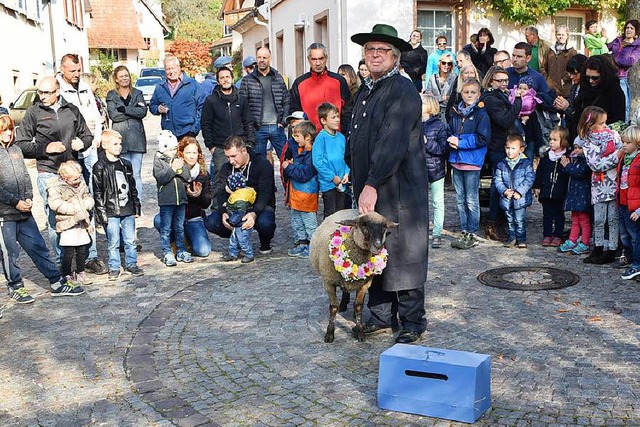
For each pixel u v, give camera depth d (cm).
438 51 1247
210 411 437
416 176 514
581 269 700
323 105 766
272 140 1072
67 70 812
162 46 6000
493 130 825
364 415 421
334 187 780
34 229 682
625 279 658
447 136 797
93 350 549
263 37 2639
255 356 519
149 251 866
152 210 1127
